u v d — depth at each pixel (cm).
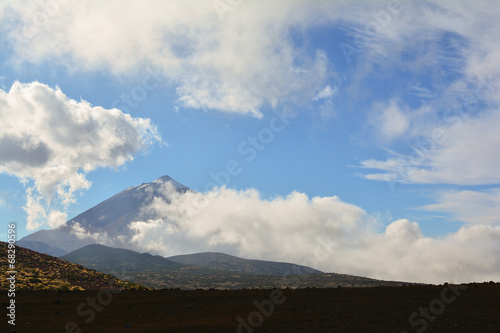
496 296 3391
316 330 2339
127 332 2259
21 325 2431
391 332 2289
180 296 3672
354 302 3281
